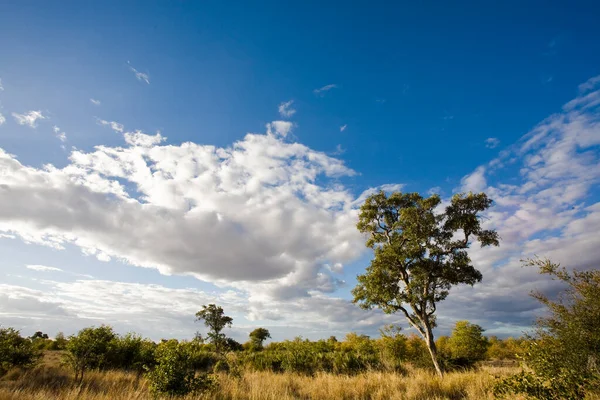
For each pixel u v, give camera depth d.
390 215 22.11
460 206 20.14
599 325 6.09
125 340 17.80
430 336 18.64
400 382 12.37
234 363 16.64
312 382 13.29
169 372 9.79
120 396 9.32
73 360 13.20
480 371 14.72
